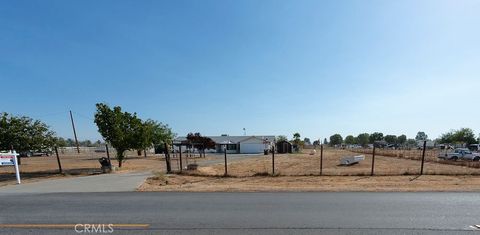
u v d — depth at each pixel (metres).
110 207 10.87
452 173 21.08
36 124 26.88
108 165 26.55
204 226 8.29
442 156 50.47
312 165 37.25
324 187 15.63
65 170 29.00
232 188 15.45
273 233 7.64
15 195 13.92
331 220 8.80
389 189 14.70
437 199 11.90
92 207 10.90
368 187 15.50
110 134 29.62
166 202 11.70
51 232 7.91
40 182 19.09
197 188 15.64
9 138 25.70
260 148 86.94
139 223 8.64
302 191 14.30
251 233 7.65
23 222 8.88
